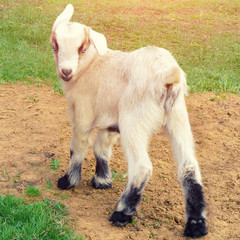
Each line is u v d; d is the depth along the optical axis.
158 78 1.40
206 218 1.44
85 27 1.51
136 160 1.41
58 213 1.48
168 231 1.45
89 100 1.53
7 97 2.23
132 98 1.43
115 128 1.51
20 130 1.95
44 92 2.31
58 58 1.49
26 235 1.36
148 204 1.56
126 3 4.79
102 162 1.63
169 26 3.92
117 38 3.45
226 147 1.86
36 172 1.70
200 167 1.74
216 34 3.70
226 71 2.73
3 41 2.99
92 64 1.52
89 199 1.58
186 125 1.44
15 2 4.34
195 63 2.96
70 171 1.61
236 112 2.13
